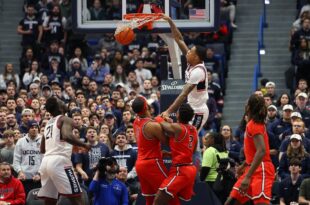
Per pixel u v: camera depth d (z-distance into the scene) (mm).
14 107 24000
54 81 26422
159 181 16766
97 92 27062
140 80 27656
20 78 29172
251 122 15906
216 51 29156
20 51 31156
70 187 17156
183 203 18328
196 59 17344
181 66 20016
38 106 24203
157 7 19953
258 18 30578
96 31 21031
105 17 21125
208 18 20250
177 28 19188
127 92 26781
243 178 15898
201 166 21078
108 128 22141
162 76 19734
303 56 27953
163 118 16859
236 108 28062
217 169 19703
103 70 27938
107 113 22922
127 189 20047
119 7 21109
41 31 30203
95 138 21172
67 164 17203
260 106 15852
